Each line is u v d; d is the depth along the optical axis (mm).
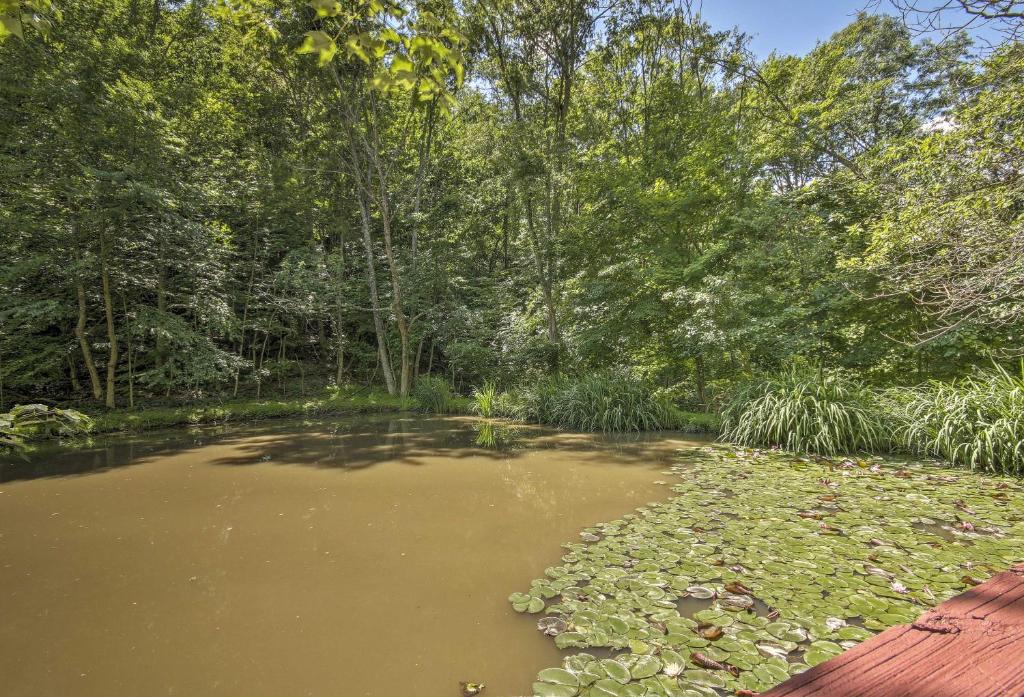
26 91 7590
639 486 4715
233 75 11852
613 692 1749
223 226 11234
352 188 13641
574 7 10797
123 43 9461
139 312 9922
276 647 2145
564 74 11367
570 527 3602
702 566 2814
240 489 4715
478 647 2121
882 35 12047
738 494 4262
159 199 8633
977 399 5379
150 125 8992
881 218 6715
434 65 2023
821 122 10312
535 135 11500
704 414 8516
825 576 2643
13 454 6449
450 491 4613
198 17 11633
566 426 8828
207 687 1873
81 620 2389
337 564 3006
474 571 2887
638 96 12086
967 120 5324
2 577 2865
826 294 7680
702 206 9180
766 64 12531
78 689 1872
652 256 9375
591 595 2518
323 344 14664
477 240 16156
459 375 14617
